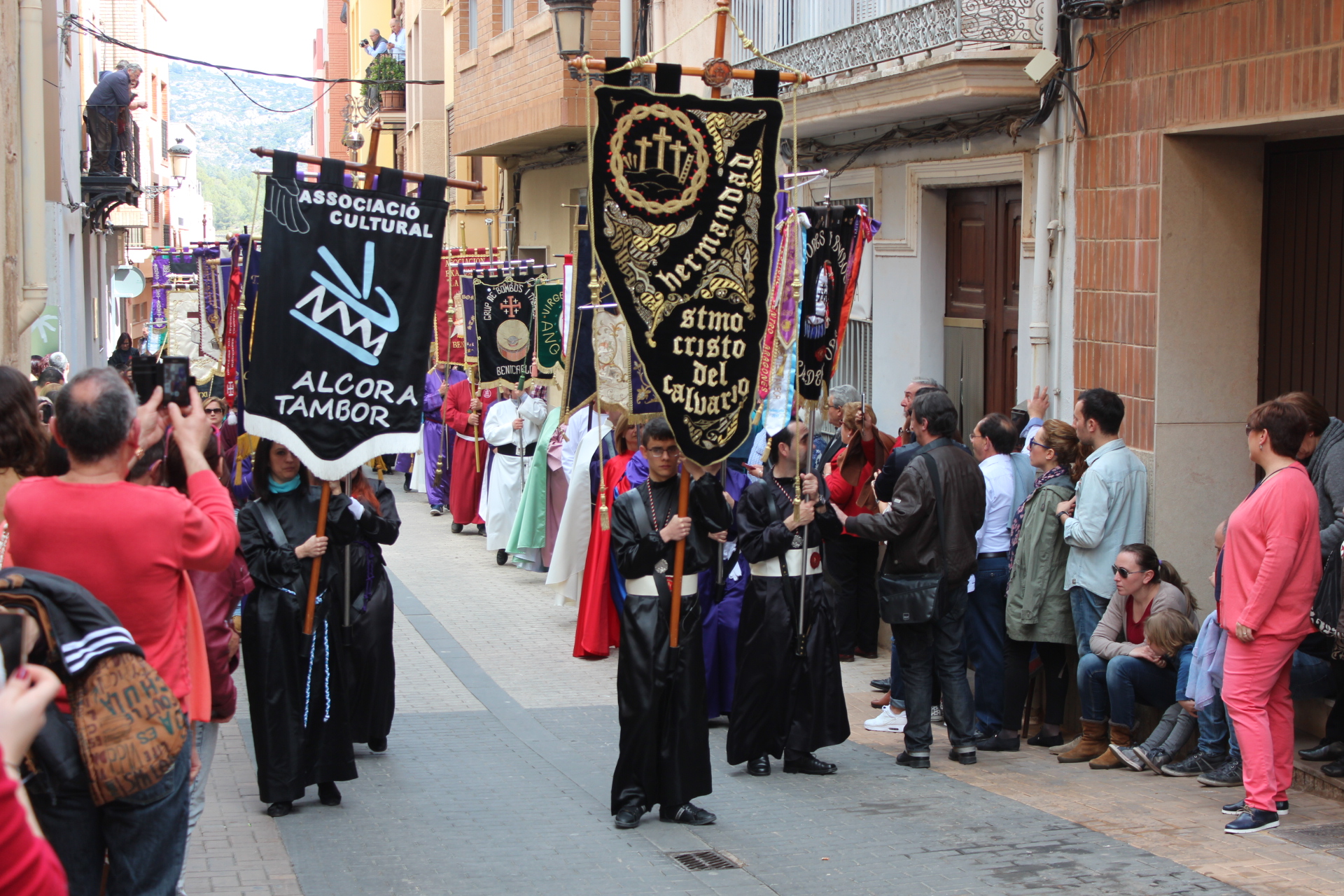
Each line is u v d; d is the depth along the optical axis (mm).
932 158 11188
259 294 5938
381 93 34531
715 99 6078
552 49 16953
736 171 6109
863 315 12688
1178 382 8281
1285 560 5891
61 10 19656
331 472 6082
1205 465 8375
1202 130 7855
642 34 15977
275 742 6270
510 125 18750
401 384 6164
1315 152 8016
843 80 10820
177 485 4852
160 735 3727
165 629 4105
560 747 7727
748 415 6168
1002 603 7820
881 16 10227
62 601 3643
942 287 11703
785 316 6852
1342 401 7852
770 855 5766
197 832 6082
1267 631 5969
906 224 11773
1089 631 7480
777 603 7035
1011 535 7840
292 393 6008
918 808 6477
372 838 6020
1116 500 7371
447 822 6281
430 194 6180
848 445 9703
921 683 7363
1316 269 8023
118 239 30797
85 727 3652
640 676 6188
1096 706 7418
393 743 7801
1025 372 9953
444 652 10156
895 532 7105
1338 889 5172
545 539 13133
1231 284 8328
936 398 7289
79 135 22906
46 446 4422
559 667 9805
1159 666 7219
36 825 2781
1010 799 6645
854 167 12625
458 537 16172
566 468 12891
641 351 6023
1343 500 6371
